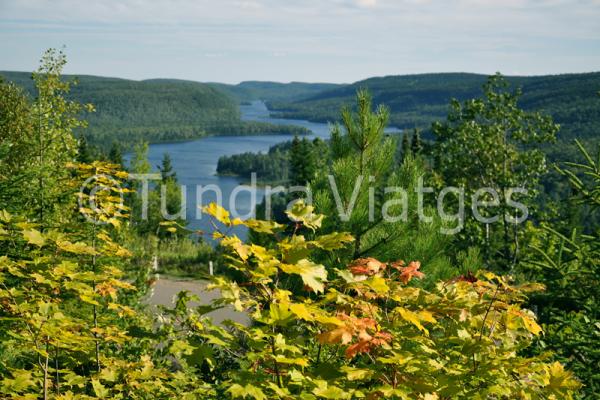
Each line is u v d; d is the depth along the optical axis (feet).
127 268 30.91
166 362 16.63
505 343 10.84
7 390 10.66
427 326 11.81
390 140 20.92
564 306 18.16
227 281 8.54
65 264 10.69
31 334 10.85
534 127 72.84
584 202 19.33
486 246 61.77
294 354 8.83
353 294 12.30
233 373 8.43
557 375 9.86
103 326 13.76
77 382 12.03
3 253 13.74
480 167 75.97
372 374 8.75
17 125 54.29
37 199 18.54
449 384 8.95
